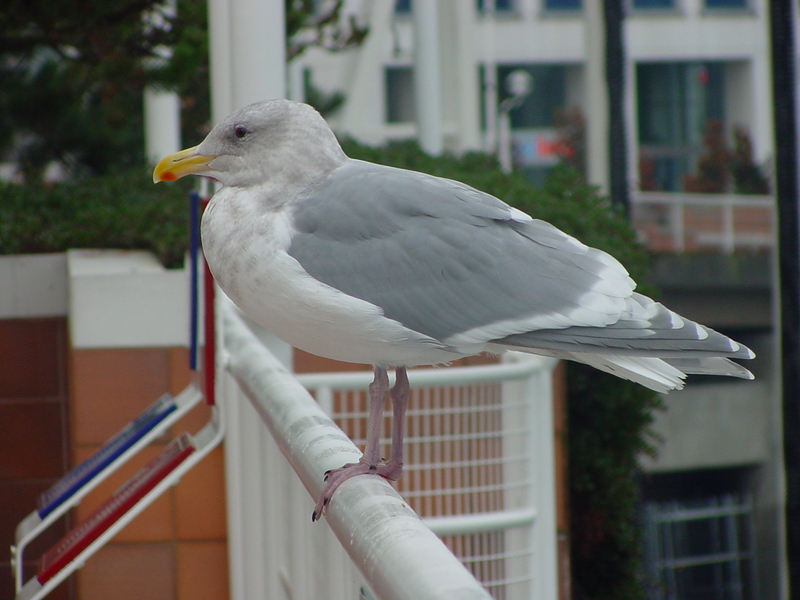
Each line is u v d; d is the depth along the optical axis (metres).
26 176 19.06
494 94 51.03
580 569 12.65
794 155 14.97
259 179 4.98
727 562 28.94
